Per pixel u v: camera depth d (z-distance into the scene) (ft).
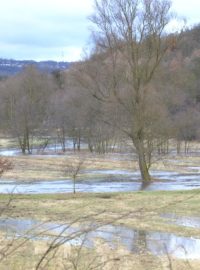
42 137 335.67
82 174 158.81
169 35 136.56
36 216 59.62
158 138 170.81
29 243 37.01
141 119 138.72
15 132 311.68
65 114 305.94
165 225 58.39
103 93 136.87
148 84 137.69
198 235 53.57
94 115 215.31
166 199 79.87
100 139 276.62
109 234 51.83
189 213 67.31
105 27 134.41
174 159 222.48
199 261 41.47
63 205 74.33
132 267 38.22
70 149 304.09
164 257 42.22
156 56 135.95
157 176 154.92
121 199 82.43
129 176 154.10
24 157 231.50
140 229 55.42
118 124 144.36
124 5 133.18
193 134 303.07
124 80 137.18
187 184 128.57
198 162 210.18
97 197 87.04
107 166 187.21
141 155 140.46
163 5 135.33
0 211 23.77
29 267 28.22
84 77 136.56
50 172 164.96
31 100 317.63
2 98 325.62
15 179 141.90
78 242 44.16
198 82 310.86
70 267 24.68
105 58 136.05
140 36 135.23
